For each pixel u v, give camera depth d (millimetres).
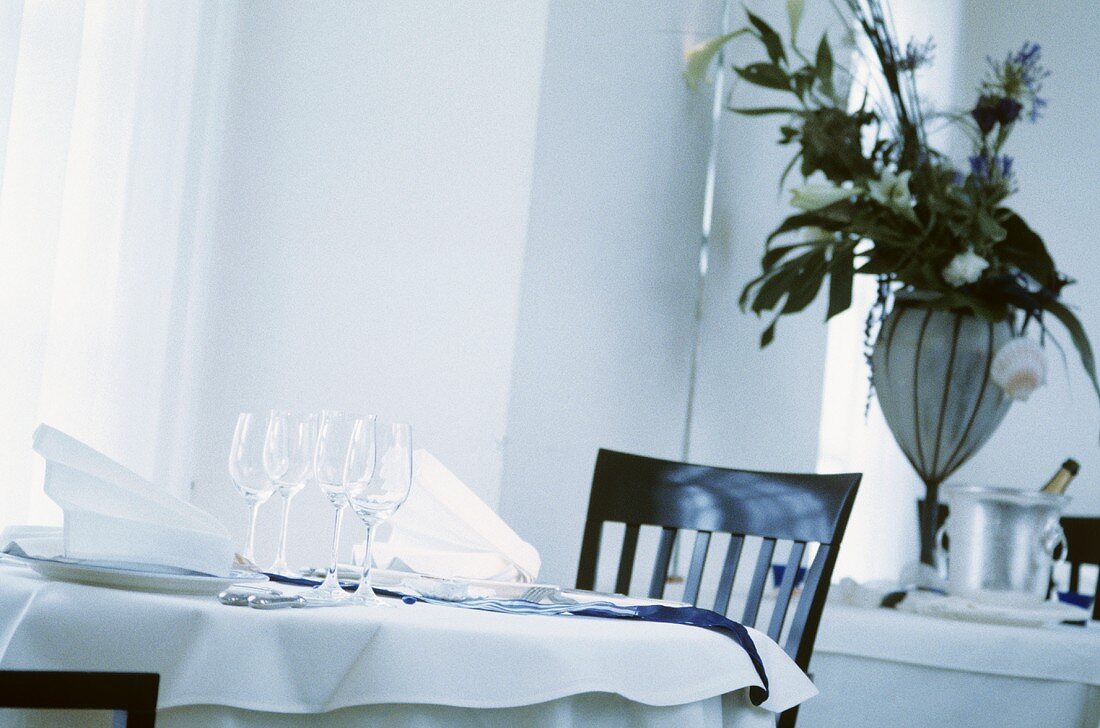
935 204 2742
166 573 1095
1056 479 2594
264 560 2613
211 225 2660
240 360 2656
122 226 2377
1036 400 3373
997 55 3516
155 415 2475
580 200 2760
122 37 2361
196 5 2543
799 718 2338
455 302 2578
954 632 2264
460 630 1062
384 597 1296
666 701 1155
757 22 3062
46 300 2127
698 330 3404
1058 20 3471
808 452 3451
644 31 3023
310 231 2666
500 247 2557
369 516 1215
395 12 2682
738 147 3473
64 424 2270
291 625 1039
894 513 3408
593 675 1091
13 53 2029
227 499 2631
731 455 3398
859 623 2305
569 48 2670
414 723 1043
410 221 2623
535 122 2557
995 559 2471
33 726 1073
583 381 2820
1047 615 2346
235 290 2674
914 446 2816
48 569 1099
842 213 2840
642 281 3088
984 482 3398
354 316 2627
